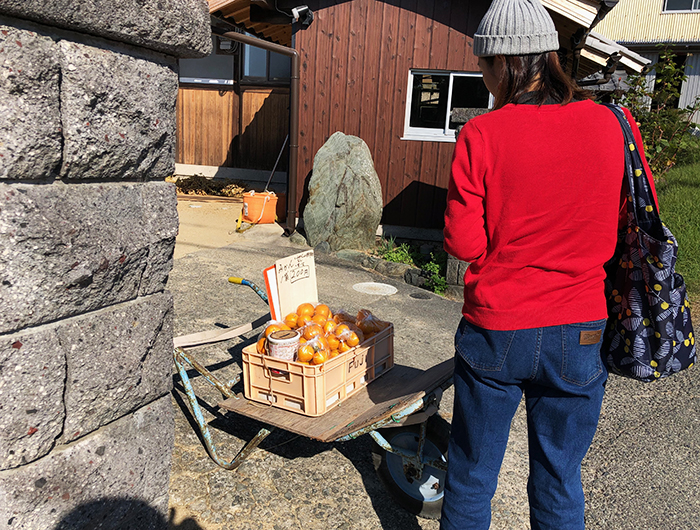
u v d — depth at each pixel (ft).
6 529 5.14
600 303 5.82
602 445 11.94
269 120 41.78
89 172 5.44
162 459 6.85
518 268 5.69
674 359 6.12
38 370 5.15
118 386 6.04
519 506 9.73
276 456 10.48
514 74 5.91
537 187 5.55
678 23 66.90
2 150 4.61
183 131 43.27
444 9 27.55
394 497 9.02
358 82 28.94
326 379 8.51
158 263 6.50
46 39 4.87
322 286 21.94
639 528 9.39
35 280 5.02
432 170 29.22
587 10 20.38
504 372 5.84
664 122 37.42
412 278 24.03
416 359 15.71
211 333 10.17
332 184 27.14
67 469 5.57
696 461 11.51
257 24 33.17
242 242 26.81
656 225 5.99
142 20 5.58
